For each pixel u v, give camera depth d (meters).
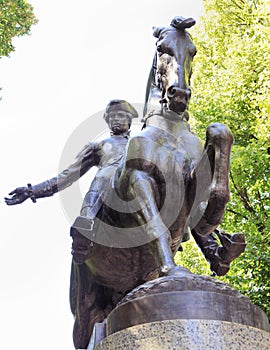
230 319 3.45
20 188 4.97
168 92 4.49
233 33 14.37
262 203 11.80
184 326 3.37
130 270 4.65
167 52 4.60
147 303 3.50
